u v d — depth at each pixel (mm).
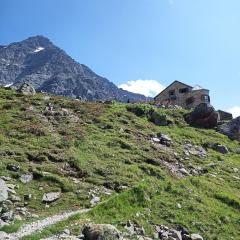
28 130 48750
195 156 56562
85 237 25609
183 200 37781
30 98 64750
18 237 25406
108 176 40281
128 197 34875
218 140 69250
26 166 38375
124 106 72188
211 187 43625
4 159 38750
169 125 69875
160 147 55281
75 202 33594
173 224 33188
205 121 77000
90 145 47906
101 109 66312
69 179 38156
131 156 47812
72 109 63969
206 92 107938
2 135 46031
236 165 57250
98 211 31734
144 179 40812
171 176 45250
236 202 41062
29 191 33969
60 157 42312
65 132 51094
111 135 54281
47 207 32062
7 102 60094
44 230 26625
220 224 35438
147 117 70312
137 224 31234
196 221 34500
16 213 29781
